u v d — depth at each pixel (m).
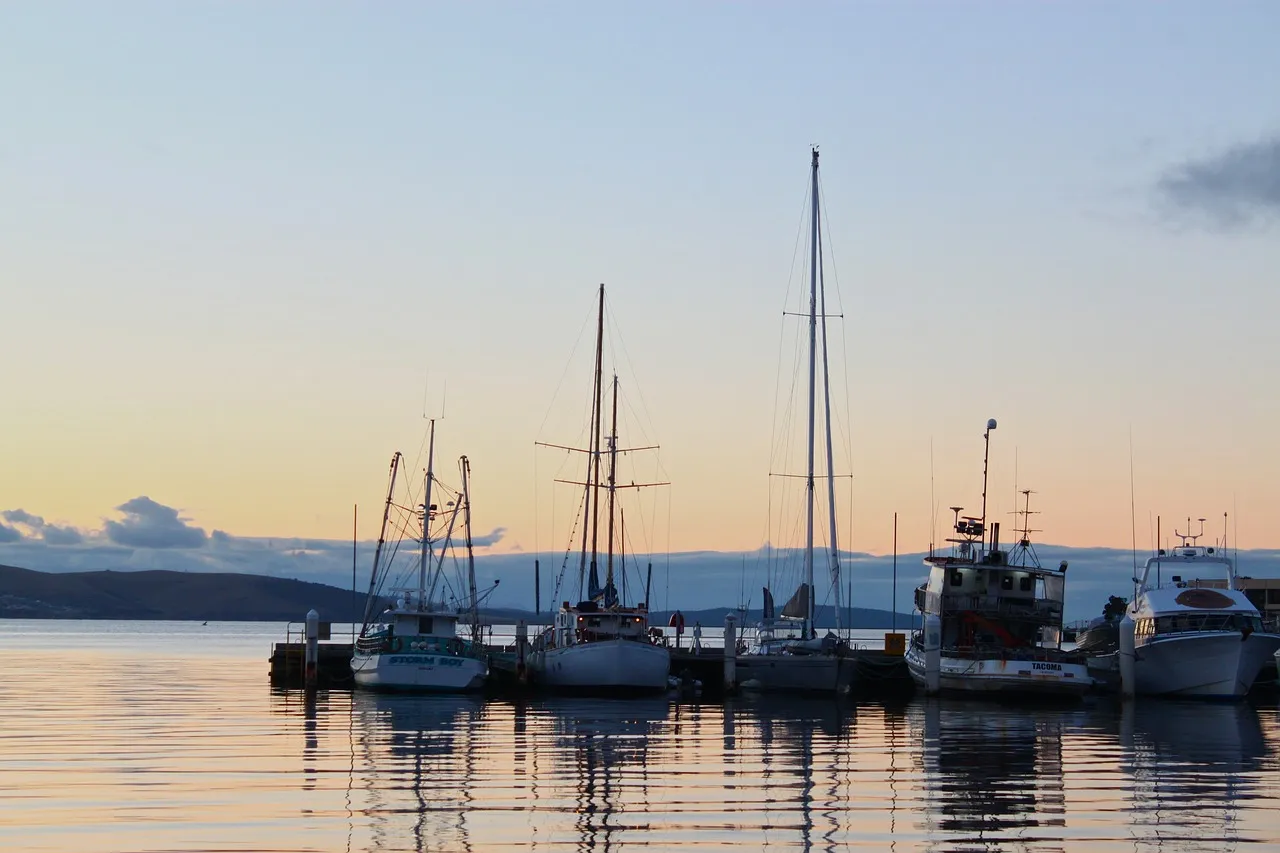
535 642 83.69
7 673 101.75
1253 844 30.33
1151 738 52.56
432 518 81.94
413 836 30.72
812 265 92.75
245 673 102.56
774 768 42.59
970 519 79.06
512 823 32.34
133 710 64.44
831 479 91.00
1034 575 76.75
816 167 93.44
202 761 43.50
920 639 78.81
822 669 77.88
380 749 47.12
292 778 39.56
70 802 35.00
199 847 29.44
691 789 37.88
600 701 71.75
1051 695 71.50
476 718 60.34
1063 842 30.52
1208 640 73.12
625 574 86.88
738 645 88.00
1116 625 84.81
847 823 32.62
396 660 75.44
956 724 58.62
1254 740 51.81
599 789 37.75
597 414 88.25
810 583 86.19
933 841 30.59
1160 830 31.89
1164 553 83.12
